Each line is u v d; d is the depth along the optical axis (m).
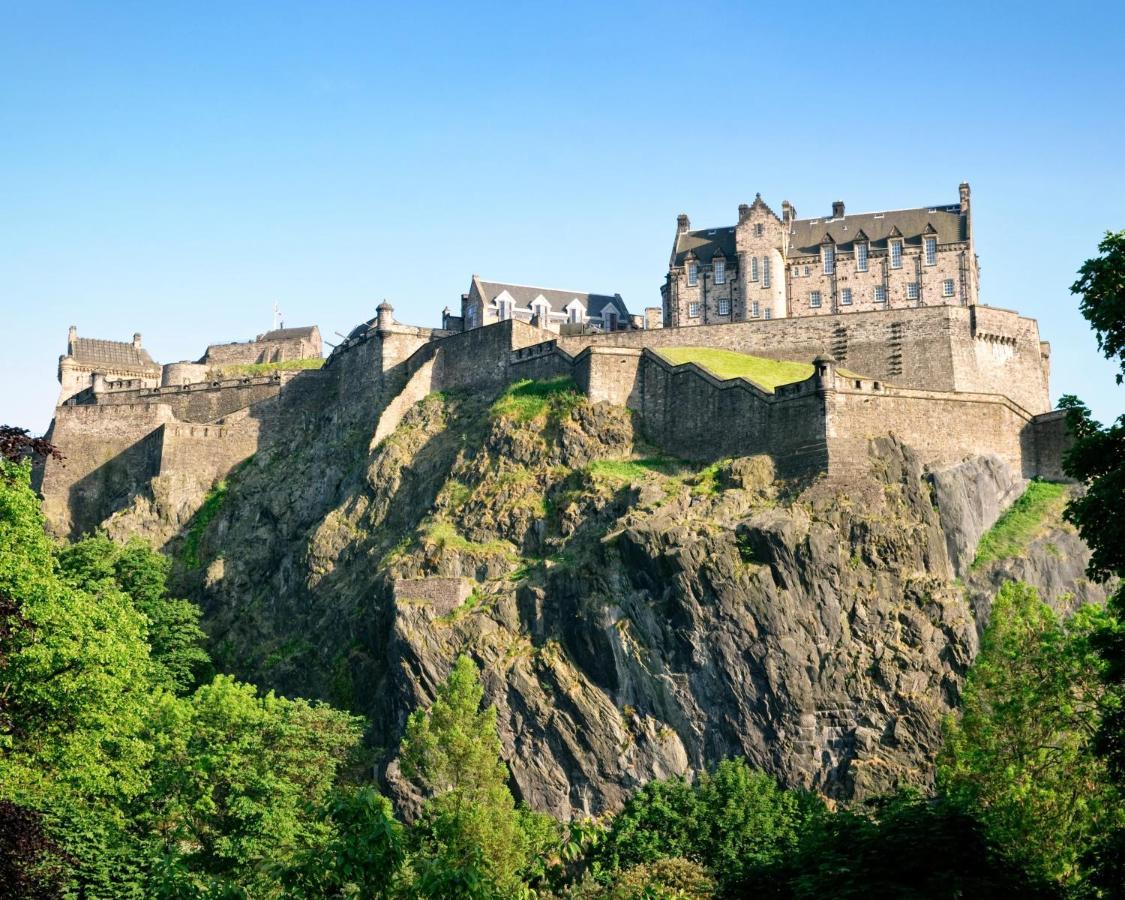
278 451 150.88
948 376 126.25
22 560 68.25
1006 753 72.62
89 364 190.75
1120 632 52.00
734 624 100.19
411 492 127.75
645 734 100.19
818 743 97.38
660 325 173.62
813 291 155.12
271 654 122.94
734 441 113.44
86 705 69.94
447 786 90.50
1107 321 52.69
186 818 82.81
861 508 104.00
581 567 105.94
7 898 52.31
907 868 49.28
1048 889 50.31
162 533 145.88
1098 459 52.97
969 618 99.81
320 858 44.91
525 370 131.00
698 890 79.25
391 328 144.88
